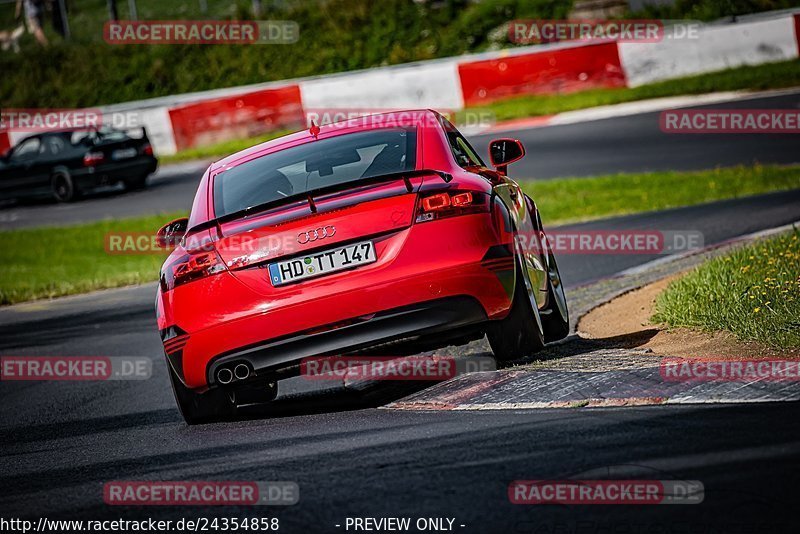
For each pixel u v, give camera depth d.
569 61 91.25
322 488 13.98
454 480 13.49
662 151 68.38
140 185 88.00
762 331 19.23
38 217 81.62
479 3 115.81
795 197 46.94
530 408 17.16
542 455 14.10
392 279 18.19
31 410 25.86
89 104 119.31
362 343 18.39
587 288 34.12
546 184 62.03
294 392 23.33
